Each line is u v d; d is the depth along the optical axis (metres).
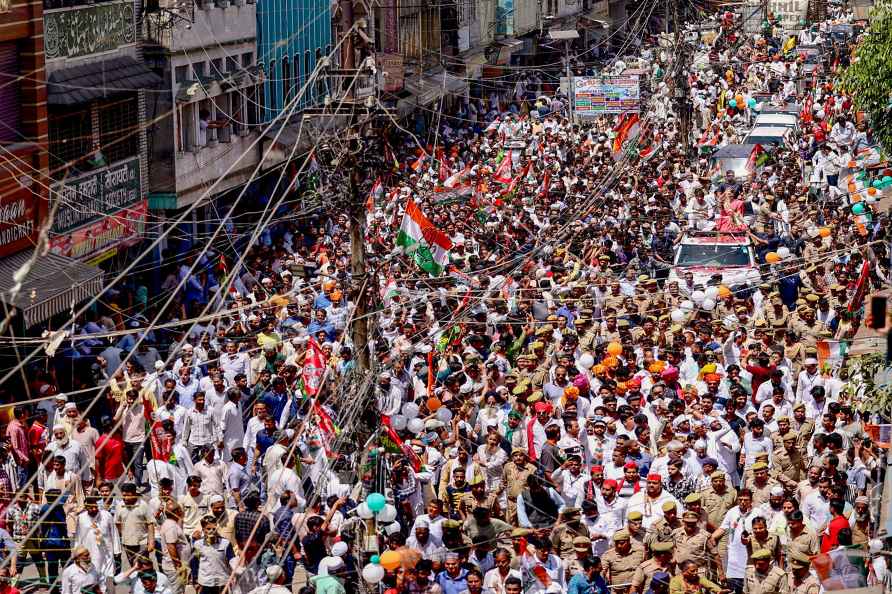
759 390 22.42
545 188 42.50
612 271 31.88
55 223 28.95
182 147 35.84
